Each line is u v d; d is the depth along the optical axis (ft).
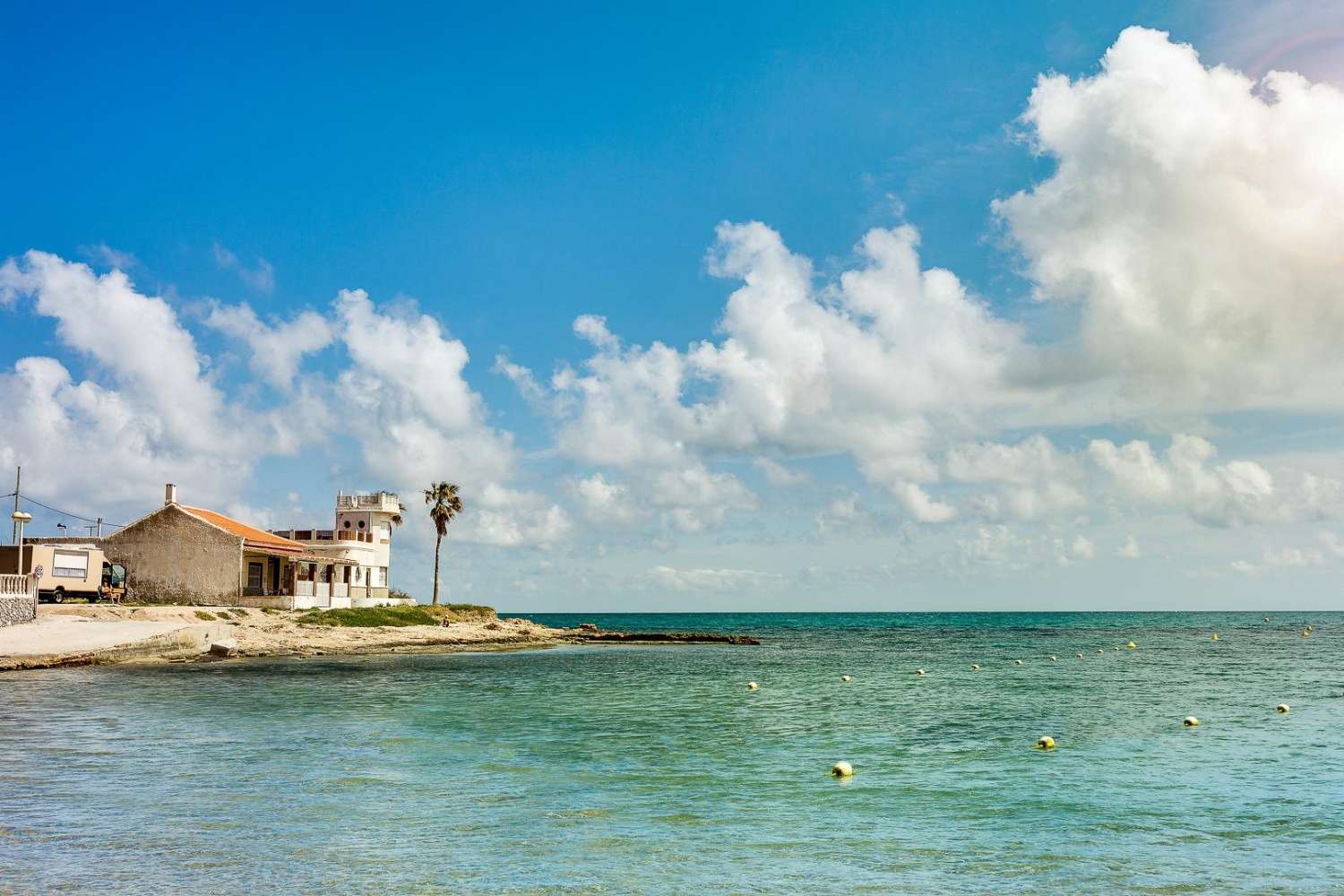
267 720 106.63
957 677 188.75
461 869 49.60
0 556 215.10
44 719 104.68
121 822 58.95
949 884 47.88
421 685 156.87
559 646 336.08
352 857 51.57
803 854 53.36
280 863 50.29
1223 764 83.56
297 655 220.64
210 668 177.17
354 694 138.10
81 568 226.58
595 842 55.42
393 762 81.51
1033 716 119.96
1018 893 46.52
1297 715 119.55
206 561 256.32
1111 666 224.33
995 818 62.59
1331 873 50.26
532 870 49.62
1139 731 104.99
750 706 131.54
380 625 285.64
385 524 341.21
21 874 47.85
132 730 97.14
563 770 79.20
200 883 46.62
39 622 192.54
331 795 67.82
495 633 326.44
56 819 59.52
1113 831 59.31
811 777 76.95
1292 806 66.39
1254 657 260.83
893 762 84.69
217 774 74.90
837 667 225.56
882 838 57.16
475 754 86.94
